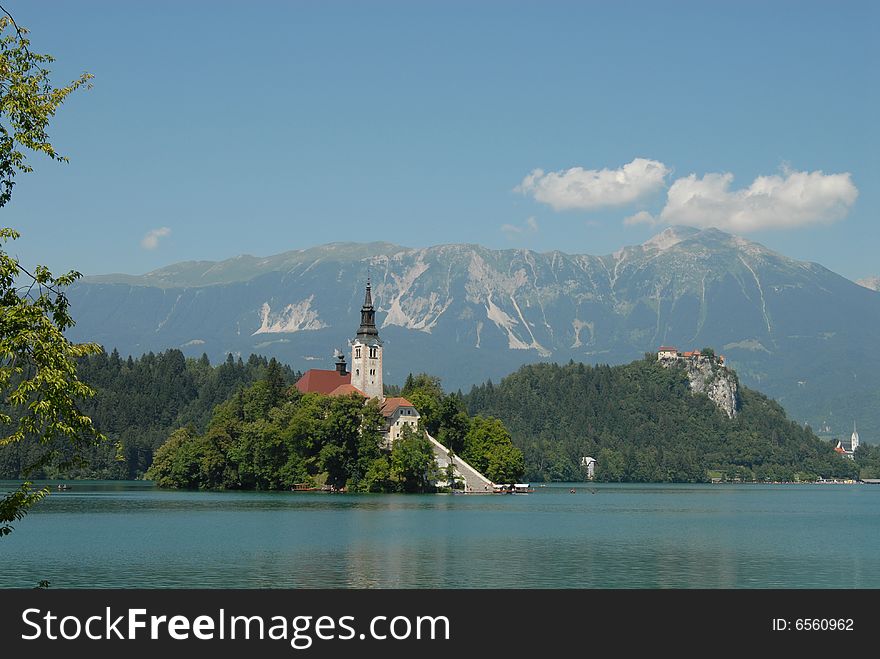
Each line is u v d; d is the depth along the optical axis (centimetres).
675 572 10288
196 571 10044
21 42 4103
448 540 13388
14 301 4062
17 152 4050
